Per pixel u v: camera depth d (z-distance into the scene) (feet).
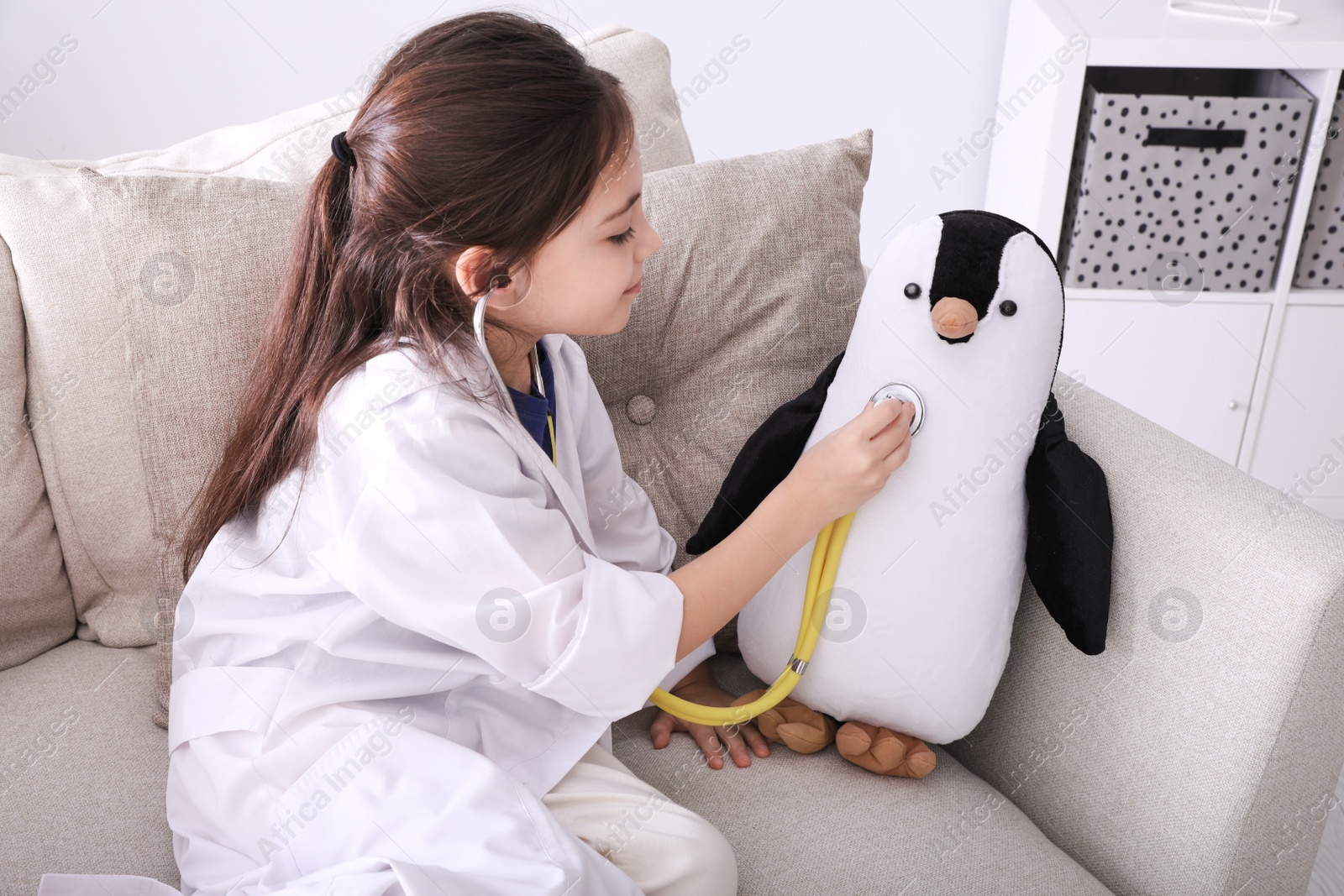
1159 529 2.66
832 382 2.94
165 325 2.93
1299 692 2.39
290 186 3.11
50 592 3.35
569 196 2.33
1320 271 5.55
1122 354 5.75
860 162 3.50
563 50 2.41
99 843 2.67
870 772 2.94
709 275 3.25
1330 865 3.87
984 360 2.64
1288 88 5.41
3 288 3.14
